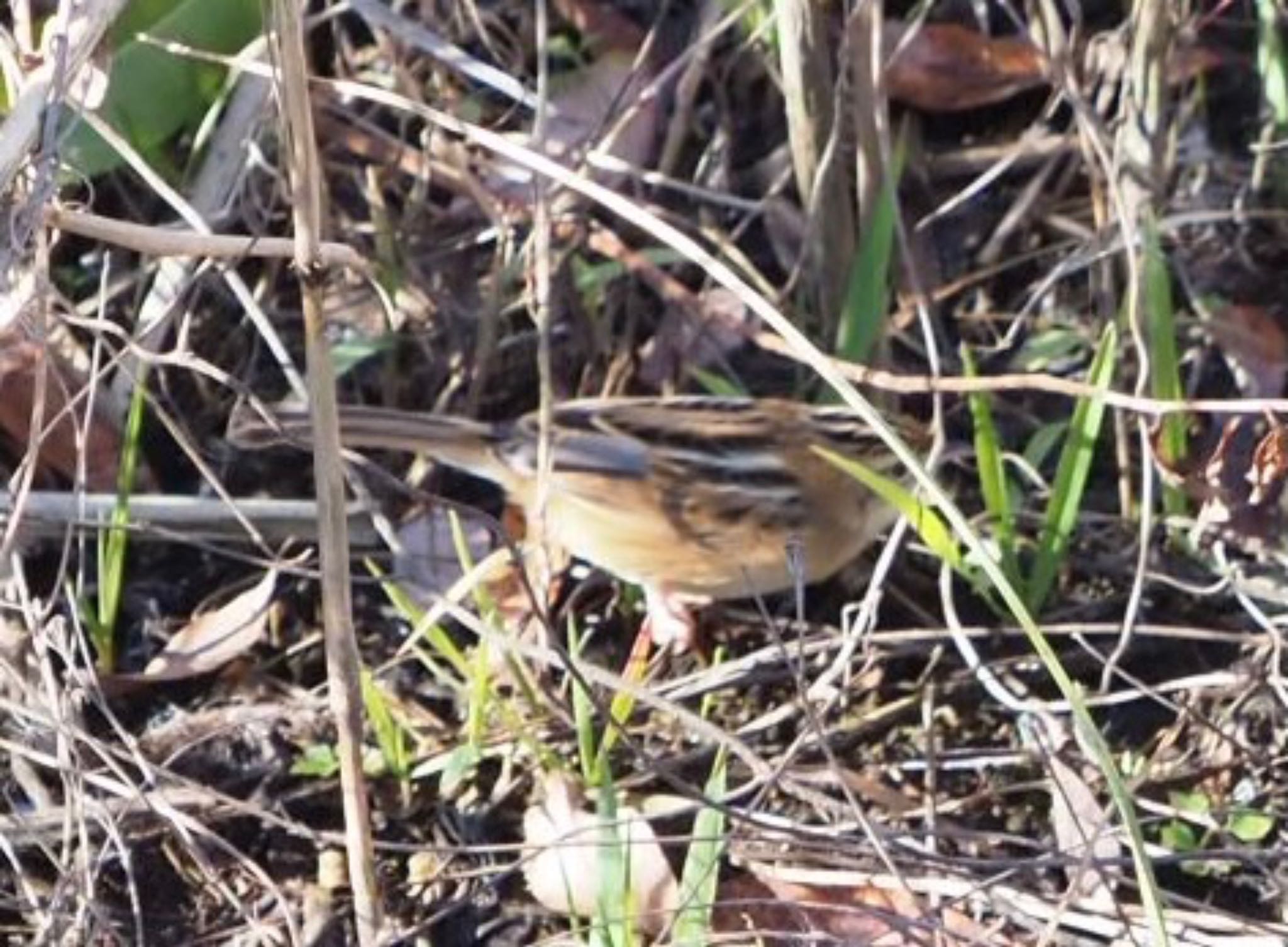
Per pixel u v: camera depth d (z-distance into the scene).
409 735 7.45
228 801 6.77
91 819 6.95
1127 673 7.57
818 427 7.60
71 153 7.94
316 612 7.85
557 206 8.34
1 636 7.12
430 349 8.49
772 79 8.70
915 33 8.61
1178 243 8.71
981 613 7.82
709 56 8.70
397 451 8.01
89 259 8.44
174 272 8.00
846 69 7.98
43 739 7.09
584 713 7.03
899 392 7.93
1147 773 7.26
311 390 5.80
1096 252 8.20
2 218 5.89
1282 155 8.64
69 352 7.95
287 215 8.43
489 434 7.58
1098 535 7.99
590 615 7.88
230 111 8.16
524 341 8.48
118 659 7.71
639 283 8.52
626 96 8.69
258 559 7.37
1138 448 8.05
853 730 7.43
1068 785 7.05
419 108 6.52
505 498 8.05
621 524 7.50
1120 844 6.98
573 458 7.47
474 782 7.31
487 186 8.63
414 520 7.98
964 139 9.09
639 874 6.79
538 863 6.97
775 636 7.14
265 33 6.46
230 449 8.23
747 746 6.99
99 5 5.95
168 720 7.55
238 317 8.45
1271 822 7.09
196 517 7.79
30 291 6.31
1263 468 7.34
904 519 7.25
